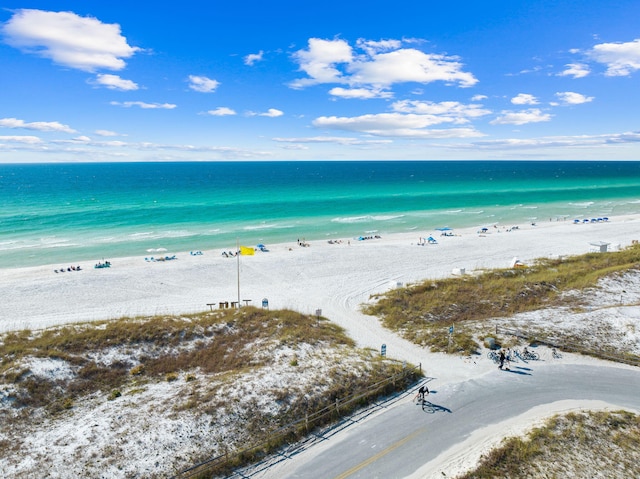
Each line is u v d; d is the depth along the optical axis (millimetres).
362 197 137250
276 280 52188
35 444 20156
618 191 156375
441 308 40469
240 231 83000
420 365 27891
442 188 169250
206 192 151875
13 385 24234
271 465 19016
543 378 26484
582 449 19969
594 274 47625
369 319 39250
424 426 21703
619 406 23359
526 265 54219
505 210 111000
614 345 30234
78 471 18156
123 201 124125
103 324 33844
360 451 19844
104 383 26453
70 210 105625
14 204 116875
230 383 24906
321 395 23891
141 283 50812
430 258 61844
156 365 28891
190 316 36844
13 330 34125
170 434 20438
